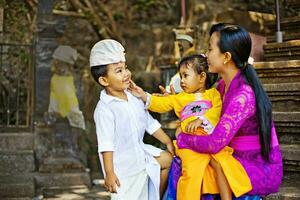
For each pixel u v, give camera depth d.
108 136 2.63
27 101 7.02
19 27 7.80
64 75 7.13
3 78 7.24
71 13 8.59
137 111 2.74
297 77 4.32
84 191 6.23
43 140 6.79
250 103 2.41
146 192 2.73
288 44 4.84
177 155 2.71
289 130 3.90
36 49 6.90
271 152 2.50
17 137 6.68
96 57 2.69
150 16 10.59
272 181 2.48
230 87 2.50
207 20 8.03
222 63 2.51
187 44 5.60
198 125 2.53
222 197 2.44
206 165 2.51
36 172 6.48
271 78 4.50
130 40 10.16
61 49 7.15
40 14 6.88
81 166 6.63
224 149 2.50
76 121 7.00
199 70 2.78
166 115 5.93
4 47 7.25
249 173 2.44
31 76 6.94
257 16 6.43
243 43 2.47
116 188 2.59
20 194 5.87
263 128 2.42
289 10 6.61
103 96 2.72
